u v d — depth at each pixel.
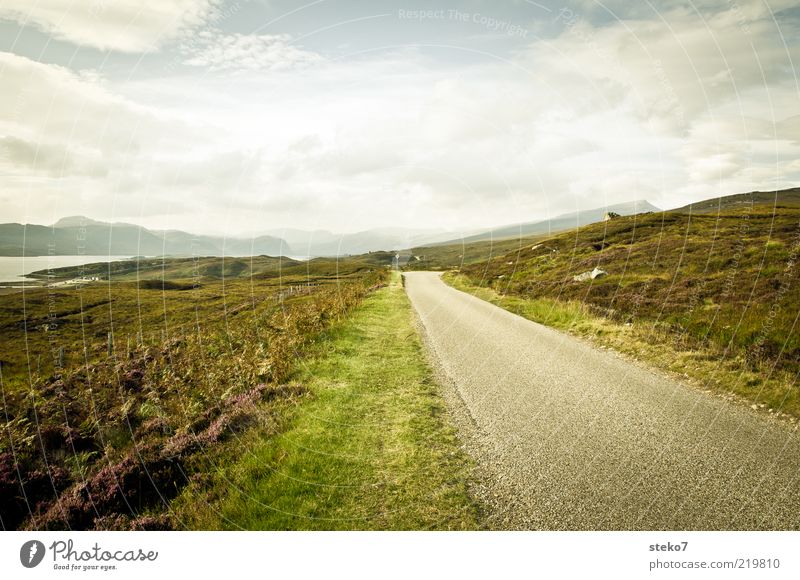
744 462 5.65
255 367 10.23
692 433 6.50
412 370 10.59
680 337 11.63
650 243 32.00
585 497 5.13
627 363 10.56
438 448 6.39
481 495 5.25
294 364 10.87
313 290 39.81
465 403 8.26
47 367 15.23
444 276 55.94
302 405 8.12
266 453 6.23
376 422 7.36
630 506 4.96
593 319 15.84
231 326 16.83
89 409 8.19
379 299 27.11
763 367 8.80
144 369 11.05
